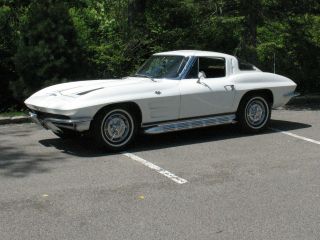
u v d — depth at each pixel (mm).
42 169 6488
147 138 8336
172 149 7543
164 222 4625
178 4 12625
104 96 7109
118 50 12148
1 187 5742
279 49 12977
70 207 5047
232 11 12758
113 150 7340
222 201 5184
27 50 10273
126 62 12125
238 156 7078
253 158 6957
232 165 6594
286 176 6070
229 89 8234
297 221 4617
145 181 5910
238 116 8562
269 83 8758
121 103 7238
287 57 13156
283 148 7566
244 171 6301
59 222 4652
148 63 8648
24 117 10000
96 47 11750
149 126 7609
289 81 9086
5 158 7098
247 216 4754
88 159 6977
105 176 6129
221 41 12742
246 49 12344
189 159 6934
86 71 10766
